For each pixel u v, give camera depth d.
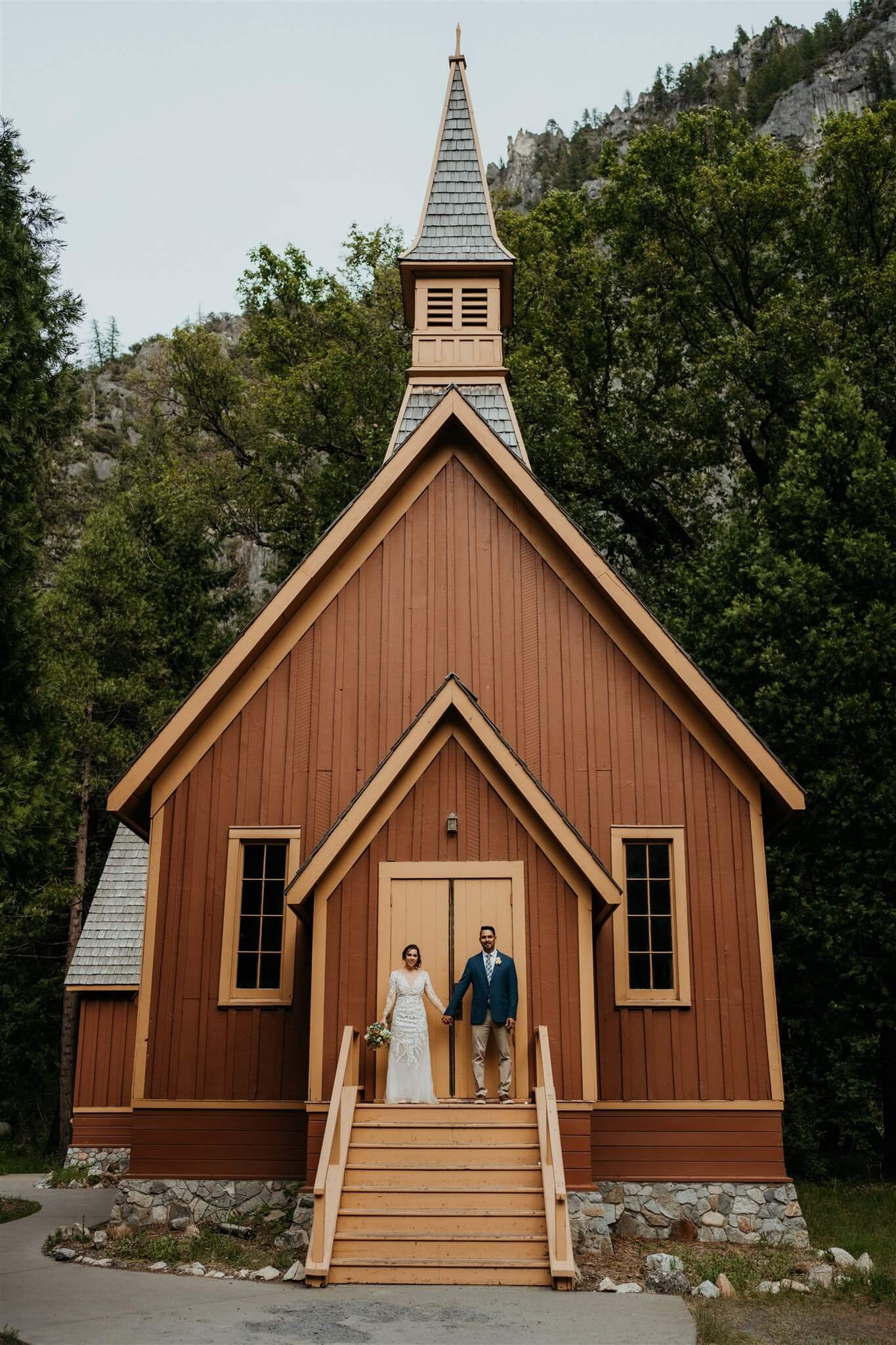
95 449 75.31
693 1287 10.54
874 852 18.88
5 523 14.71
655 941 14.31
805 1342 8.78
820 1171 19.16
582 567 15.43
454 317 18.72
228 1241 12.31
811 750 19.80
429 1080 12.16
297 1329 8.48
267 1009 14.12
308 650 15.36
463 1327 8.61
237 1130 13.72
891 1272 11.27
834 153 28.64
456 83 20.94
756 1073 13.64
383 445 30.22
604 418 31.12
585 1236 11.89
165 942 14.34
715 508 31.81
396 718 15.09
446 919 12.87
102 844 34.00
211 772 14.91
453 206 19.48
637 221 32.00
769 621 20.81
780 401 28.39
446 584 15.58
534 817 13.09
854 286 27.28
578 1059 12.34
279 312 33.81
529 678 15.16
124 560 34.25
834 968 18.97
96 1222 14.65
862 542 20.28
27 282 15.41
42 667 15.83
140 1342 8.09
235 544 48.66
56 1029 33.41
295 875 13.51
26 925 31.59
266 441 32.41
